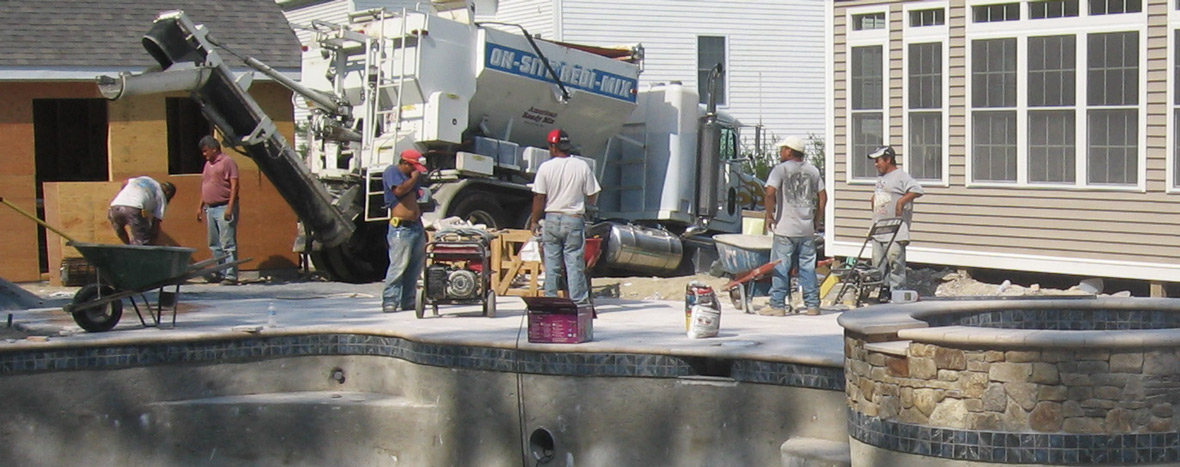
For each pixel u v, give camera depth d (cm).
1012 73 1400
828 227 1560
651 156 1722
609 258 1558
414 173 1196
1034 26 1378
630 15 2655
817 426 887
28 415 996
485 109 1569
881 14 1505
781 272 1155
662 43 2688
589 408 956
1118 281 1381
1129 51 1315
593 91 1641
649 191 1725
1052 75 1372
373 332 1064
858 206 1530
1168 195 1297
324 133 1551
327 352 1080
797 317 1144
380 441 1027
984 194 1432
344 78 1573
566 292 1212
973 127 1435
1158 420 710
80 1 1739
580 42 2614
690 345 944
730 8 2750
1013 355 714
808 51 2830
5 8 1680
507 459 988
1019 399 715
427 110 1496
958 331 732
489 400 990
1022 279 1455
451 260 1161
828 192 1558
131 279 1048
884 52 1501
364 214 1561
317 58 1589
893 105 1498
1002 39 1405
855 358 798
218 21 1772
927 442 743
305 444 1040
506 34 1545
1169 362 710
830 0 1545
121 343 1018
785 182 1152
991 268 1435
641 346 945
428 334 1025
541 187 1178
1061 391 708
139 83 1335
